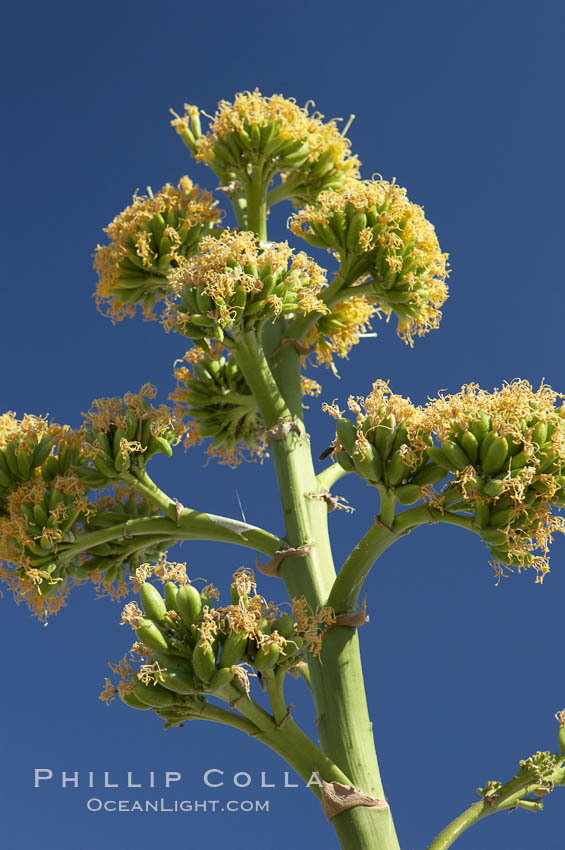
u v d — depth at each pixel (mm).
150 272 1805
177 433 1700
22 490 1642
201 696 1541
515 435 1500
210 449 1827
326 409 1569
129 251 1788
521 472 1495
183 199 1812
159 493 1665
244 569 1534
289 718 1538
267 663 1509
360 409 1562
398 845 1536
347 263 1718
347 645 1584
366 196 1703
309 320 1712
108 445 1654
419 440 1528
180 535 1661
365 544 1578
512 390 1540
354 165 1834
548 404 1527
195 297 1608
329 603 1592
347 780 1540
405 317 1746
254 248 1624
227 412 1794
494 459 1504
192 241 1802
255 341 1650
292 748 1540
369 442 1549
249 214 1783
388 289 1718
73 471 1661
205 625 1503
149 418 1673
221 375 1784
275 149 1771
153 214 1785
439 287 1729
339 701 1570
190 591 1525
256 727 1536
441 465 1525
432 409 1536
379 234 1697
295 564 1614
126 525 1650
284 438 1657
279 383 1696
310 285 1685
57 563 1636
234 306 1604
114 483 1661
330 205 1713
